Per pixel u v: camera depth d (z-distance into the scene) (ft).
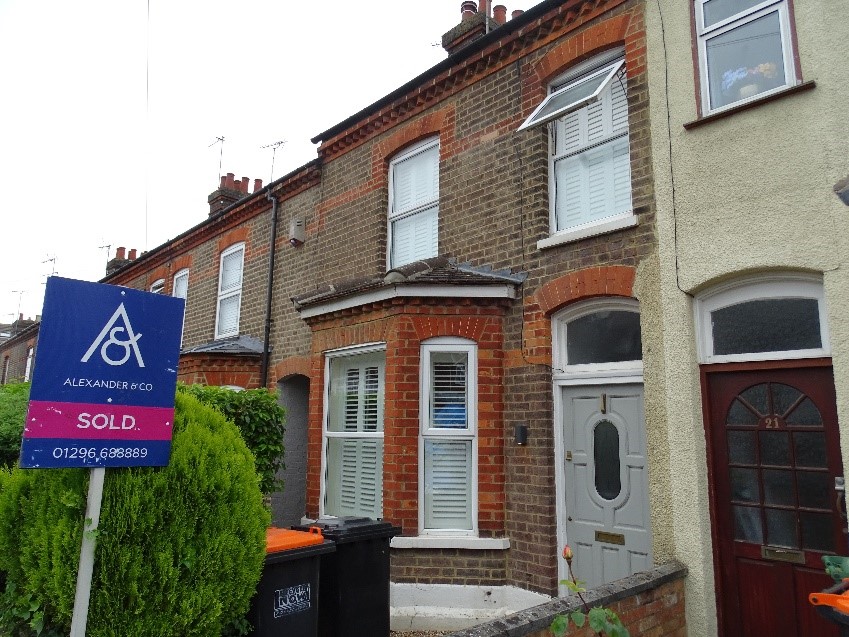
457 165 25.50
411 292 22.35
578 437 20.38
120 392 10.82
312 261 32.83
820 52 15.88
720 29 18.15
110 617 10.50
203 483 11.51
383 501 22.04
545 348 21.07
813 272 15.51
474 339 22.35
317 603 13.79
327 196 32.53
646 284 18.52
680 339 17.40
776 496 15.81
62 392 10.15
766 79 17.12
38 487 12.03
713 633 16.07
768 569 15.76
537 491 20.59
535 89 23.11
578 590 11.51
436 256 26.48
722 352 17.25
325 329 26.03
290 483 32.81
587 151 21.95
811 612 14.97
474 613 20.79
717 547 16.48
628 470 18.95
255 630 12.67
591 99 19.10
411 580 21.26
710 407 17.21
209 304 41.34
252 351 34.09
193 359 33.42
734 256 16.55
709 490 16.79
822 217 15.19
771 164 16.24
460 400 22.65
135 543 10.78
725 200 16.97
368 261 29.07
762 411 16.33
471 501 21.98
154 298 11.48
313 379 26.23
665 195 18.31
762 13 17.34
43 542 11.21
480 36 27.04
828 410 15.20
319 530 15.02
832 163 15.19
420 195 27.86
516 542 21.06
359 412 24.63
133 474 11.05
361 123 30.35
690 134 17.98
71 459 10.13
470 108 25.41
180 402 12.69
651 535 17.83
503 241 23.13
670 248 17.94
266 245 36.78
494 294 22.06
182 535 11.12
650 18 19.63
